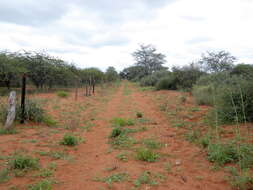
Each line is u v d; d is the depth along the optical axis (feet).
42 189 10.69
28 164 13.26
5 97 43.83
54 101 43.88
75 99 48.67
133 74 184.85
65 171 13.19
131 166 13.87
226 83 27.25
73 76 77.41
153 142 18.24
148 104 43.11
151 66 151.43
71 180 12.00
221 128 21.24
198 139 18.60
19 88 65.16
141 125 25.13
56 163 14.33
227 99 23.94
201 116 28.14
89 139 20.42
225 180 11.62
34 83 66.28
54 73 64.08
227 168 12.82
